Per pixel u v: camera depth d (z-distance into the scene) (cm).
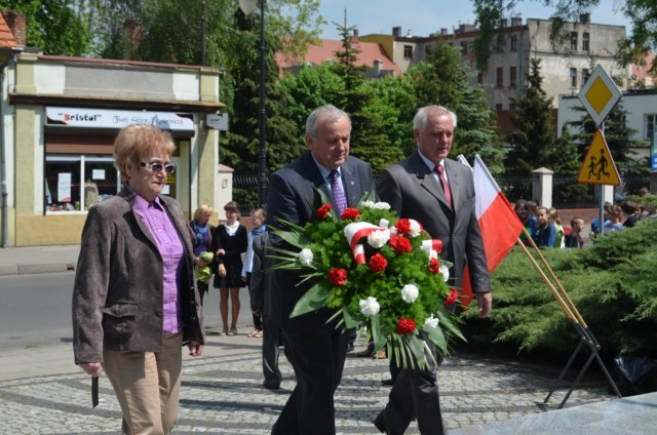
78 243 2625
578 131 6303
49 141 2591
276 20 5316
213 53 3850
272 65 4688
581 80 9444
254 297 857
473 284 594
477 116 5472
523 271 996
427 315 470
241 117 4644
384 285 458
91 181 2662
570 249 1054
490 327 998
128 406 446
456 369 924
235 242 1252
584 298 863
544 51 9250
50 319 1407
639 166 4944
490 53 2420
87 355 425
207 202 2886
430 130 586
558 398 789
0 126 2528
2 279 1988
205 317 1447
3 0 3775
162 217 465
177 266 465
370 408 752
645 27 2373
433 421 539
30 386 870
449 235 585
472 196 604
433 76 5550
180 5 3744
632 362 798
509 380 868
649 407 543
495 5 2366
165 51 3834
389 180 587
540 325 881
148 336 444
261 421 718
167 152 463
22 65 2544
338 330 504
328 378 493
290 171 504
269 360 840
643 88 5878
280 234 480
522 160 5403
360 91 5075
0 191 2530
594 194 3775
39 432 687
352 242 460
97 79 2672
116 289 444
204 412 748
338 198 509
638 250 968
